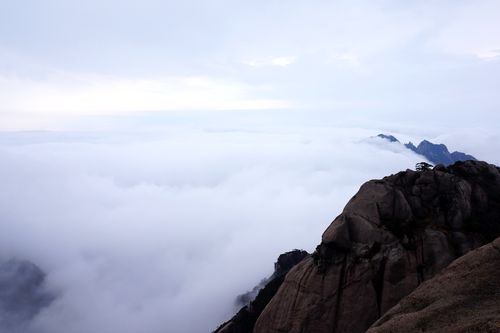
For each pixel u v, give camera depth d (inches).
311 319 1427.2
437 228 1488.7
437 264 1393.9
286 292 1556.3
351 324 1379.2
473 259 925.8
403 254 1437.0
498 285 817.5
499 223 1502.2
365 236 1509.6
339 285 1450.5
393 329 816.9
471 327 709.9
